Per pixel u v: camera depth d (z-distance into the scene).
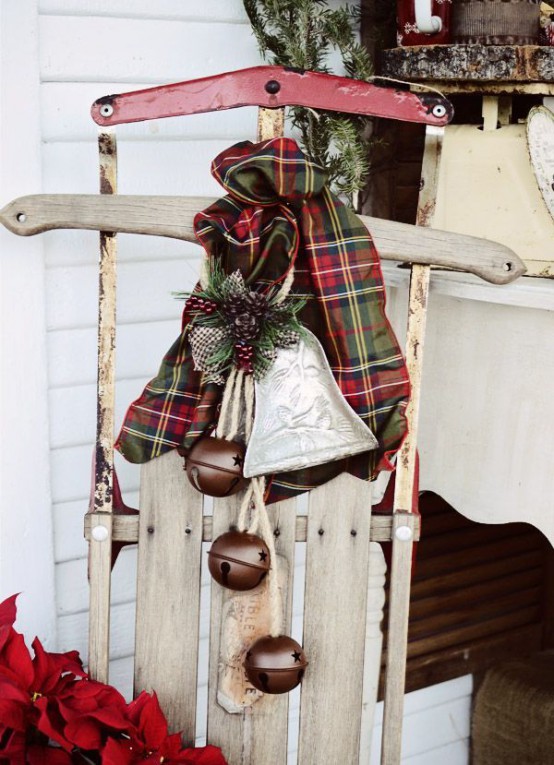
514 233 1.42
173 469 1.31
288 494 1.31
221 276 1.19
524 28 1.43
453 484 1.54
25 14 1.30
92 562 1.31
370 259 1.23
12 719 1.25
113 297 1.28
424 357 1.55
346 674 1.37
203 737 1.76
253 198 1.18
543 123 1.32
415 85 1.31
